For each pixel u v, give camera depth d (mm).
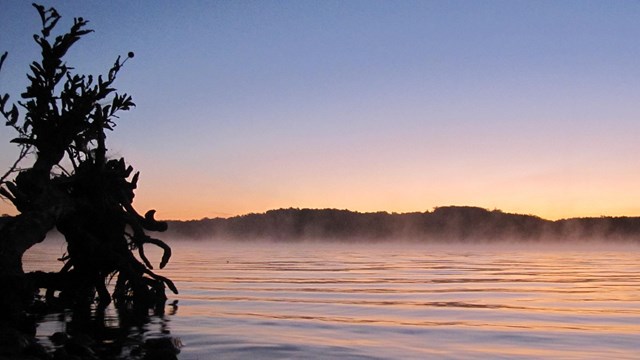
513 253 92312
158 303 19031
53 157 16844
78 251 17906
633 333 14164
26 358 10133
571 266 50062
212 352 11414
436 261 58469
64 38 16844
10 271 14133
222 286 27156
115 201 17891
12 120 16672
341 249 109688
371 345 12344
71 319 15961
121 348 11539
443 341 12914
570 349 12141
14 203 16188
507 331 14367
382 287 27109
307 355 11211
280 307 19219
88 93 17062
